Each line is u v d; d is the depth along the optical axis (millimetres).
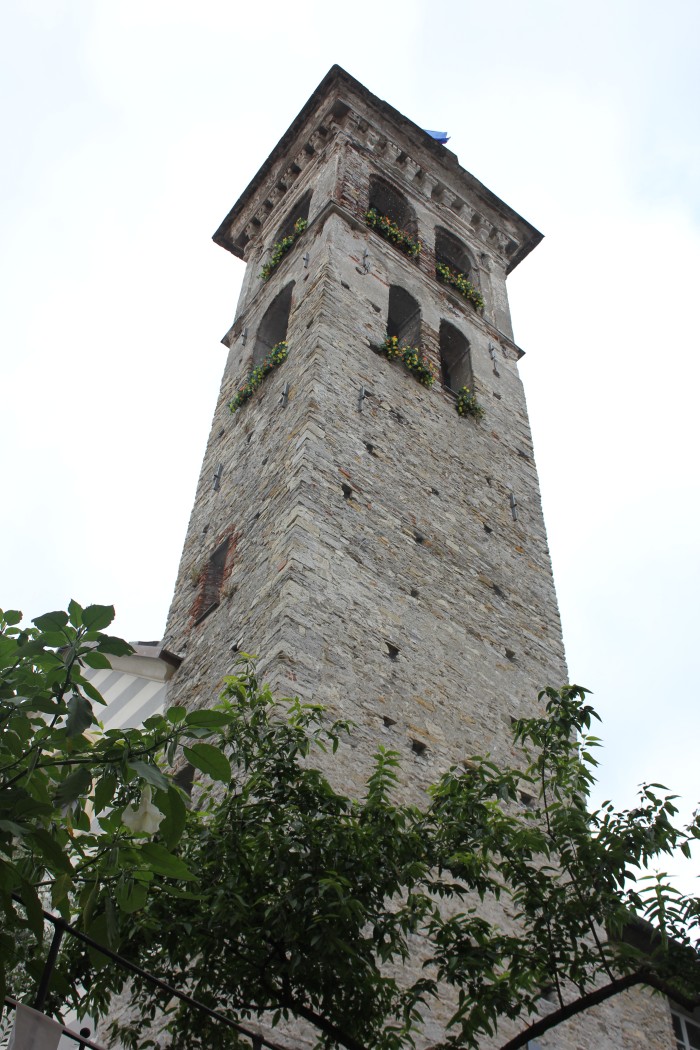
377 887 11328
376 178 32312
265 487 21359
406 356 24922
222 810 11500
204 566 21844
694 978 10828
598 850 11477
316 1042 12320
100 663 7973
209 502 24188
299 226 30531
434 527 21203
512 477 24906
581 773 12516
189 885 10562
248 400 25750
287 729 12219
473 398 25750
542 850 11672
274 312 29125
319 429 21031
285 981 10383
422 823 12039
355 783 15289
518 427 26953
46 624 7941
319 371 22500
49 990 8422
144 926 10164
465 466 23812
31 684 7887
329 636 17094
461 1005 11422
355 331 24641
